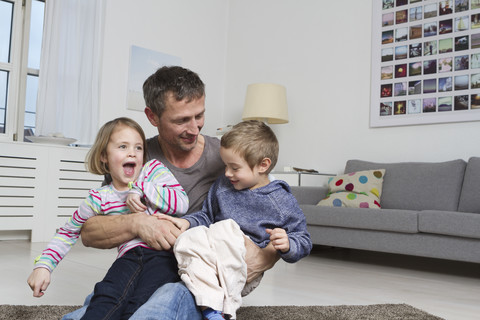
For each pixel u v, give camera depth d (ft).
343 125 14.53
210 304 3.59
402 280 8.82
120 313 3.59
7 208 12.21
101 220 4.37
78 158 13.35
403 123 13.19
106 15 14.69
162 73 4.55
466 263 11.30
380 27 13.85
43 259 4.31
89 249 11.23
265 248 4.47
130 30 15.29
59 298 6.33
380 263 11.08
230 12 18.28
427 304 6.78
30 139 13.19
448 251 9.23
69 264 9.03
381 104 13.69
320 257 11.80
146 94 4.67
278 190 4.69
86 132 14.28
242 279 3.93
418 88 12.98
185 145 4.75
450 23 12.52
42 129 13.46
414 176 11.71
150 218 4.15
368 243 10.39
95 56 14.48
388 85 13.58
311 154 15.24
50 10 13.65
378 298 7.07
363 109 14.12
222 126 18.10
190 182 5.13
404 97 13.24
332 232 11.03
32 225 12.54
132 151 4.57
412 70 13.14
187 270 3.74
